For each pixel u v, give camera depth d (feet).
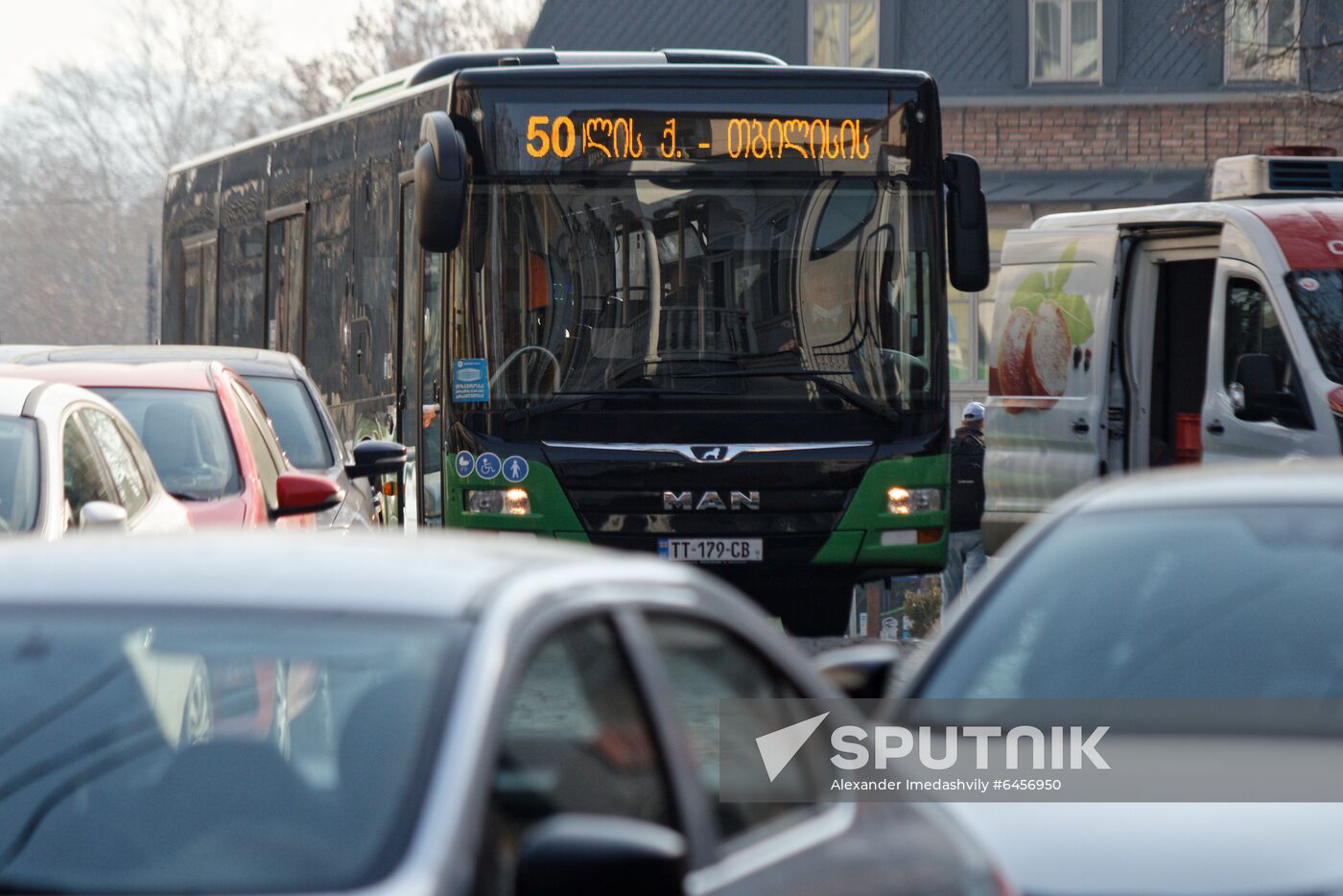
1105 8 351.05
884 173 123.65
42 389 78.84
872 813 38.55
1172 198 339.77
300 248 159.33
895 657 53.72
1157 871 41.57
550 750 31.24
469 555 35.04
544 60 144.15
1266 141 344.28
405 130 137.18
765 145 122.93
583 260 122.01
